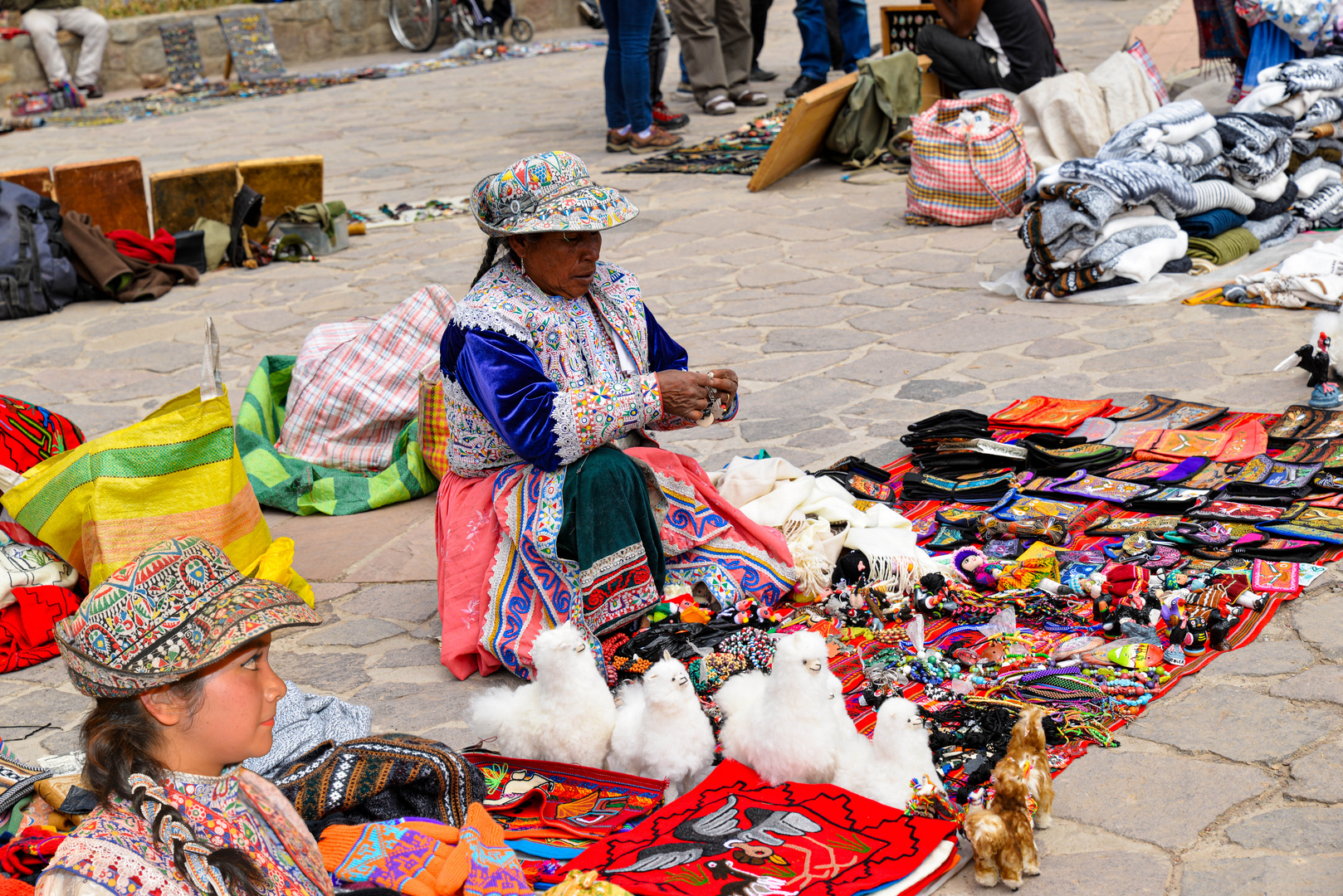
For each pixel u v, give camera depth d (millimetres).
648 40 11570
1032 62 9648
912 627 3705
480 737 3459
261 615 1869
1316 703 3227
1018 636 3705
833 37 13211
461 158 12633
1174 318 6434
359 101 16859
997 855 2662
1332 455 4508
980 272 7633
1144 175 6746
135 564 1864
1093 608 3787
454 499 4023
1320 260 6480
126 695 1830
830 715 2990
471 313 3762
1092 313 6691
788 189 10148
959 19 9758
